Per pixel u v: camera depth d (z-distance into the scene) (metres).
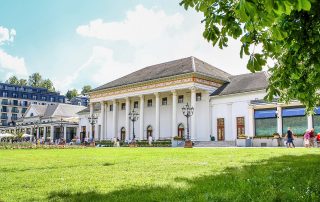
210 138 46.81
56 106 89.19
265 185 5.43
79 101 128.50
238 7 2.74
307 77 6.72
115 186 5.81
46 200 4.69
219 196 4.51
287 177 6.34
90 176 7.22
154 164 10.03
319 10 4.25
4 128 101.94
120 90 57.44
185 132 50.38
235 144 40.59
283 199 4.37
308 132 30.70
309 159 11.21
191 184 5.79
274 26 3.72
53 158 14.34
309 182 5.50
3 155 17.86
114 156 15.47
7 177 7.16
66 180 6.64
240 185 5.38
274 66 6.03
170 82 49.22
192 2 3.82
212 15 3.86
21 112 119.62
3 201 4.64
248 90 43.09
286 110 39.47
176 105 51.84
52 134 79.50
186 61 52.94
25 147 35.66
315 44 4.74
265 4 2.61
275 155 13.91
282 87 5.86
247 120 43.19
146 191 5.22
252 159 11.76
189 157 13.48
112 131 61.28
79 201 4.60
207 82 48.16
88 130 68.19
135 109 58.44
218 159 12.02
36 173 7.89
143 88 53.25
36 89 124.38
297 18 4.45
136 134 57.22
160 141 47.22
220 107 46.66
